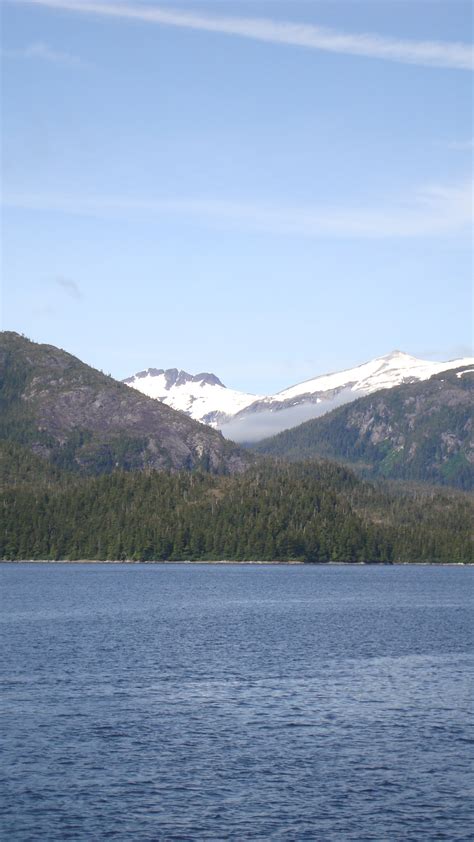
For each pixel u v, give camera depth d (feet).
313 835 211.20
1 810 223.30
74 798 231.50
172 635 530.68
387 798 234.38
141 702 333.62
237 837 209.77
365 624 621.31
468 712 323.78
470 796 236.43
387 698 346.54
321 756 268.41
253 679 383.24
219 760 263.29
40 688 356.38
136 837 209.15
